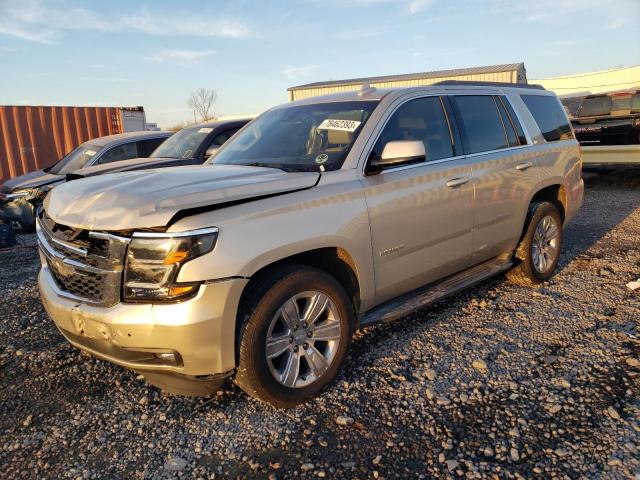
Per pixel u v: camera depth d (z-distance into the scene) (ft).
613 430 9.22
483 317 14.55
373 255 11.41
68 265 9.77
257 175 10.82
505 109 16.01
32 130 41.52
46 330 14.76
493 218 14.70
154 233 8.75
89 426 10.13
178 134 28.81
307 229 10.09
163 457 9.12
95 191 10.28
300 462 8.81
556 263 17.58
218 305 8.88
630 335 13.00
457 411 10.06
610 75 86.38
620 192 36.63
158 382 9.85
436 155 13.34
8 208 29.99
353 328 11.25
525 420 9.67
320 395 10.80
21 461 9.16
